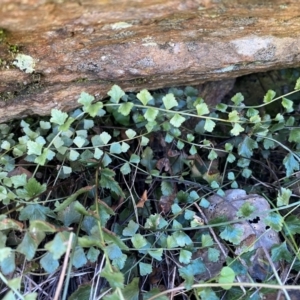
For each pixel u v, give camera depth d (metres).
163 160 0.22
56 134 0.20
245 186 0.23
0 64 0.17
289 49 0.20
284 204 0.19
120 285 0.15
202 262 0.18
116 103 0.19
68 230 0.16
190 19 0.17
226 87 0.25
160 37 0.18
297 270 0.19
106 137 0.20
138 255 0.19
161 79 0.21
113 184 0.19
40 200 0.20
